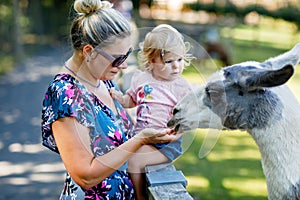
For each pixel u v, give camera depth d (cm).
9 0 1550
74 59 237
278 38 2302
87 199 243
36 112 985
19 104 1034
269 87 257
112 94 259
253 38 2206
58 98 228
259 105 263
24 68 1367
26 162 743
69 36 236
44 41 1752
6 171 707
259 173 792
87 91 235
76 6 224
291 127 263
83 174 220
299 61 279
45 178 685
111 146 236
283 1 2369
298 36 2159
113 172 239
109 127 238
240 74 262
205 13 2480
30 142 826
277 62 275
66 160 224
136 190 259
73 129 225
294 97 272
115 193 246
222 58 1498
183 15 2089
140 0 1593
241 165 827
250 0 2575
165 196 230
